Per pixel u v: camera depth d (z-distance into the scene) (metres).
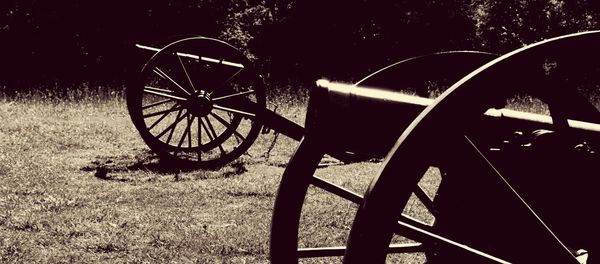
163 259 4.97
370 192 2.43
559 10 27.23
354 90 2.93
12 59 22.77
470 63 3.50
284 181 3.02
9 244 5.21
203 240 5.38
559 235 3.01
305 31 25.55
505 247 3.04
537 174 3.01
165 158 8.94
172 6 24.08
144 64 9.02
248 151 10.16
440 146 2.43
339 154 3.20
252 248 5.21
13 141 9.83
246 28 25.45
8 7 22.84
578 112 2.88
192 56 8.74
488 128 3.15
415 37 26.30
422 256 5.03
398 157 2.42
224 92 8.75
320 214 6.13
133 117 8.59
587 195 2.96
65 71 23.05
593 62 2.63
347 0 25.48
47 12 23.02
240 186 7.44
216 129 11.86
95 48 23.36
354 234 2.44
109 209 6.32
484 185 3.05
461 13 26.61
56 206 6.41
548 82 2.67
